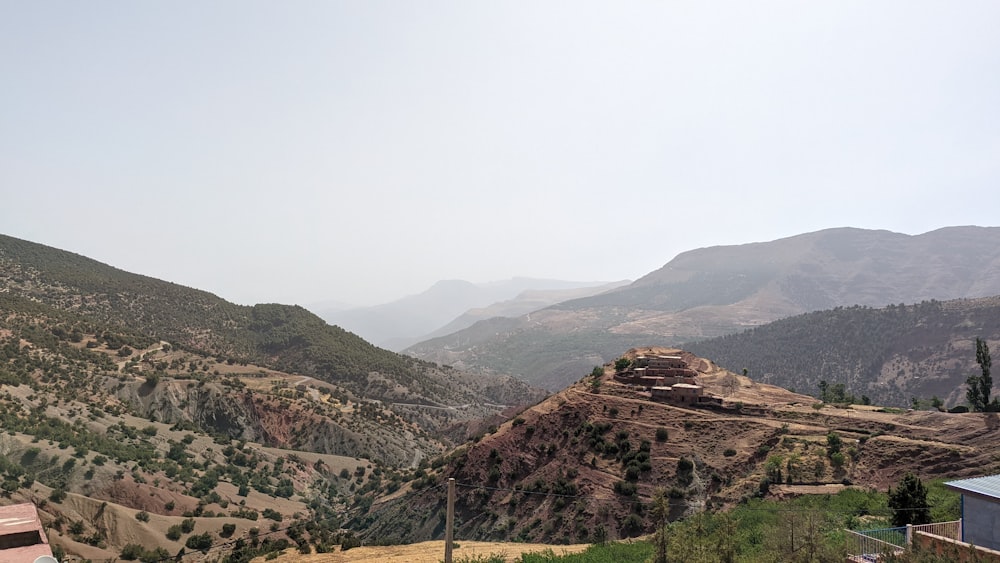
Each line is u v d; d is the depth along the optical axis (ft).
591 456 255.09
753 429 250.57
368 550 176.86
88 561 213.05
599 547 147.74
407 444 521.65
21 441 276.62
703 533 118.73
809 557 100.78
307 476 413.59
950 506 148.15
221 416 463.01
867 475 206.69
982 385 274.77
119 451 314.14
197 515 284.20
